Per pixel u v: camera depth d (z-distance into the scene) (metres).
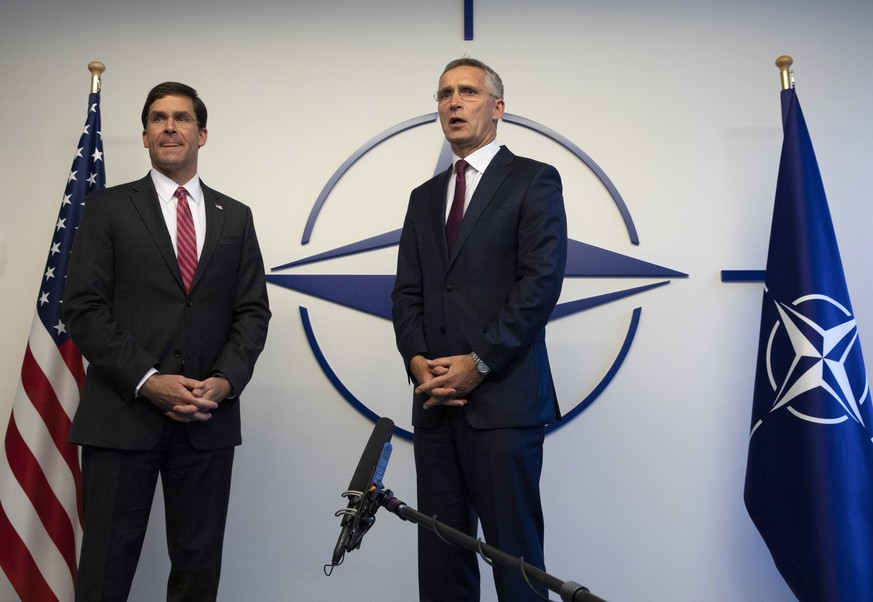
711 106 3.13
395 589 2.88
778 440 2.56
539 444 2.14
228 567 2.89
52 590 2.56
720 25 3.18
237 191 3.08
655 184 3.09
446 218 2.30
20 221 3.06
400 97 3.14
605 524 2.91
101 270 2.30
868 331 3.02
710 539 2.91
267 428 2.96
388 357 3.01
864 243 3.07
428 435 2.20
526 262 2.13
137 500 2.21
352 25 3.18
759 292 3.03
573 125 3.12
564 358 3.00
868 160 3.12
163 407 2.18
